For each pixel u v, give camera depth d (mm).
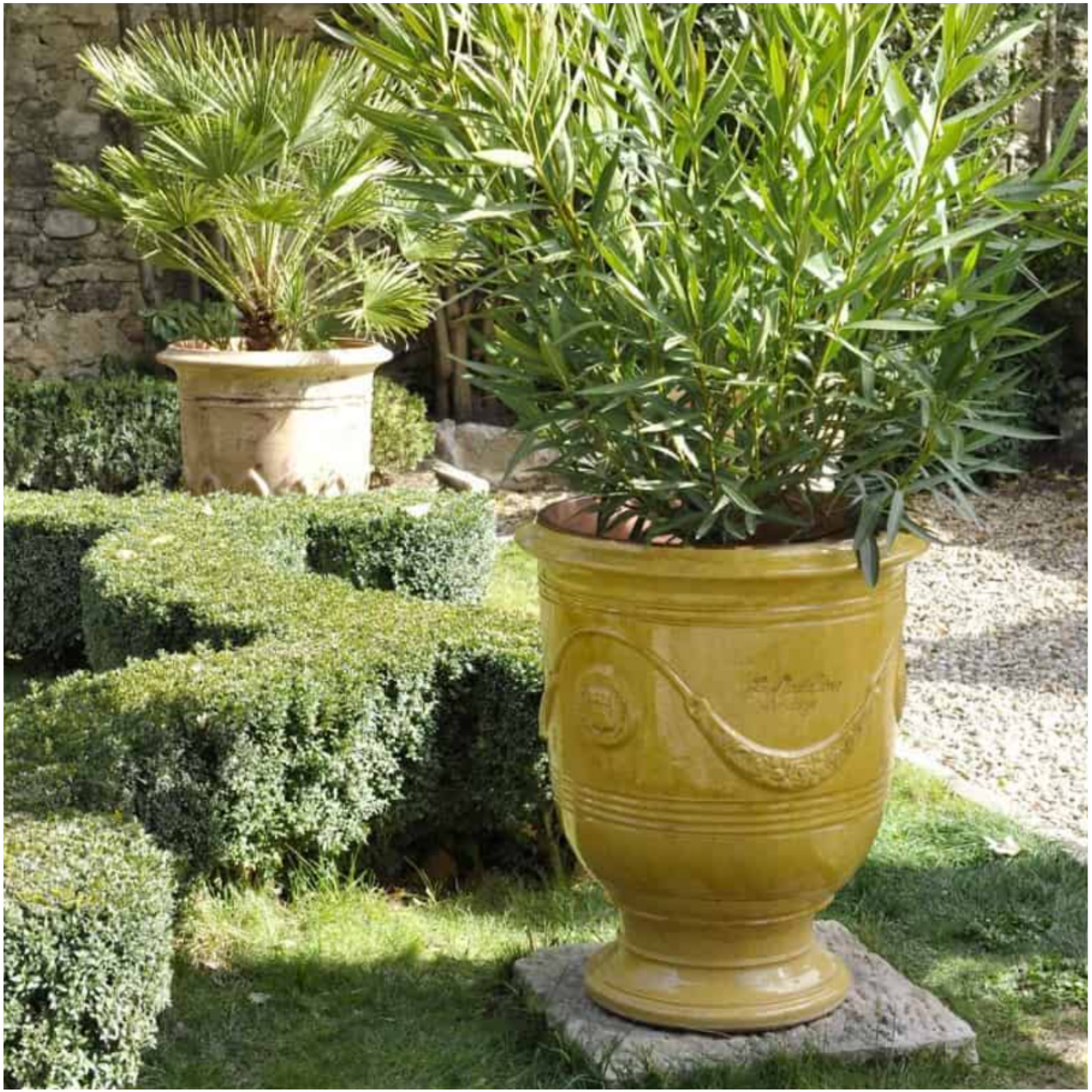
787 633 2791
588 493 2982
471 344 10055
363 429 6973
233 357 6512
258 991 3240
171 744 3402
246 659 3717
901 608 3010
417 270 7527
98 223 9883
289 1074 2932
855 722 2883
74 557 5742
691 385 2699
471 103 2758
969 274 2697
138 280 9977
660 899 2969
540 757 3746
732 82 2633
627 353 2824
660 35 2744
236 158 6309
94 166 9852
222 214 6723
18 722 3600
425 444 8883
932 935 3561
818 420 2779
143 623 4520
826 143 2574
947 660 5945
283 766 3531
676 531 2930
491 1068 2969
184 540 5289
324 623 4070
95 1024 2682
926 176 2549
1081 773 4723
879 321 2525
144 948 2721
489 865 3967
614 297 2752
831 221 2641
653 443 2846
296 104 6480
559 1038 3008
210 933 3412
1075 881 3826
